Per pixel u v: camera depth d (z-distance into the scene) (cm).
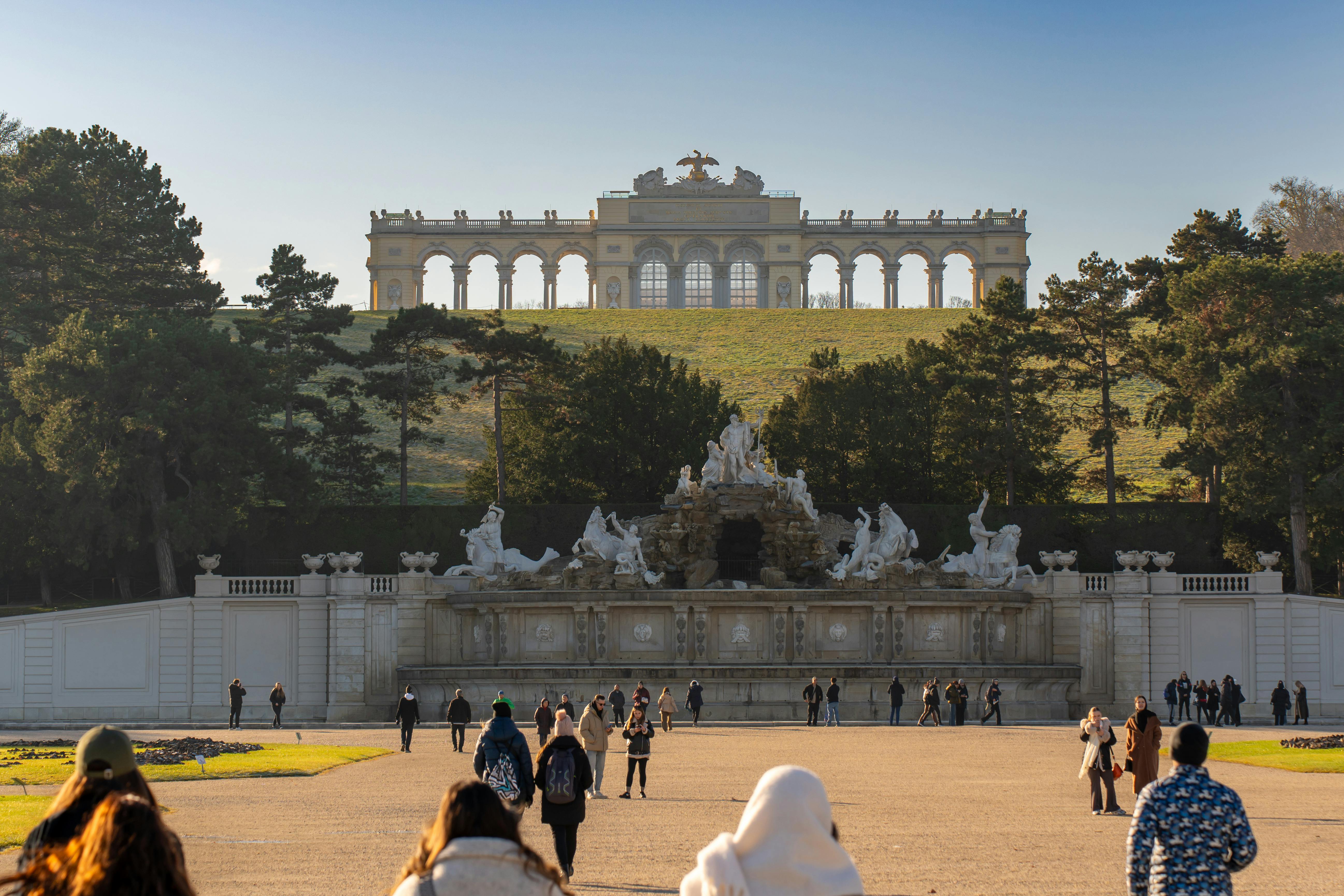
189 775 3127
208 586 6072
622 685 5888
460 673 5922
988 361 8300
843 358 14288
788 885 811
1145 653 6166
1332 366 6588
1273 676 6169
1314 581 7650
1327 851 1984
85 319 7056
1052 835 2188
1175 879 1101
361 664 6062
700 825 2348
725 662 6106
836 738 4412
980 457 7969
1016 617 6300
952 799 2705
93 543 6700
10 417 7175
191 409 6738
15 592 7281
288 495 7150
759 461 6862
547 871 842
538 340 8262
